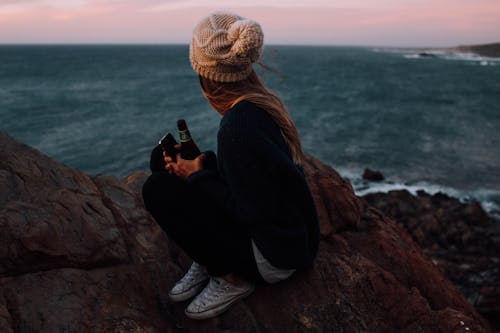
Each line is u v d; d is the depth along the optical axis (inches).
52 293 76.2
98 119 1176.2
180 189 73.2
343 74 3051.2
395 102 1620.3
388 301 92.3
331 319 86.7
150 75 2854.3
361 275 95.3
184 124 74.7
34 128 1025.5
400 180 662.5
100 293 80.8
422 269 107.5
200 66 63.9
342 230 113.7
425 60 5615.2
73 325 72.6
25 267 78.2
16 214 81.4
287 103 1566.2
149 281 90.4
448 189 617.9
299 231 71.1
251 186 62.3
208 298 81.4
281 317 85.4
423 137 975.6
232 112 62.7
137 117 1227.9
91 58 5260.8
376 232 115.6
